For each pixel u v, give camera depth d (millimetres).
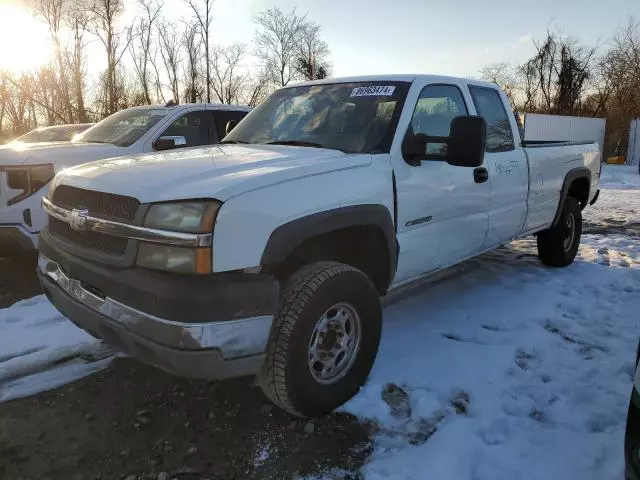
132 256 2572
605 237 7812
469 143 3264
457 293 5090
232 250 2500
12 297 5031
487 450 2744
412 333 4121
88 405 3195
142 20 30578
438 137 3416
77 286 2889
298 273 2912
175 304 2422
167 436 2914
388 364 3596
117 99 28469
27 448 2801
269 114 4285
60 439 2881
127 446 2832
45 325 4281
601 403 3164
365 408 3090
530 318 4453
